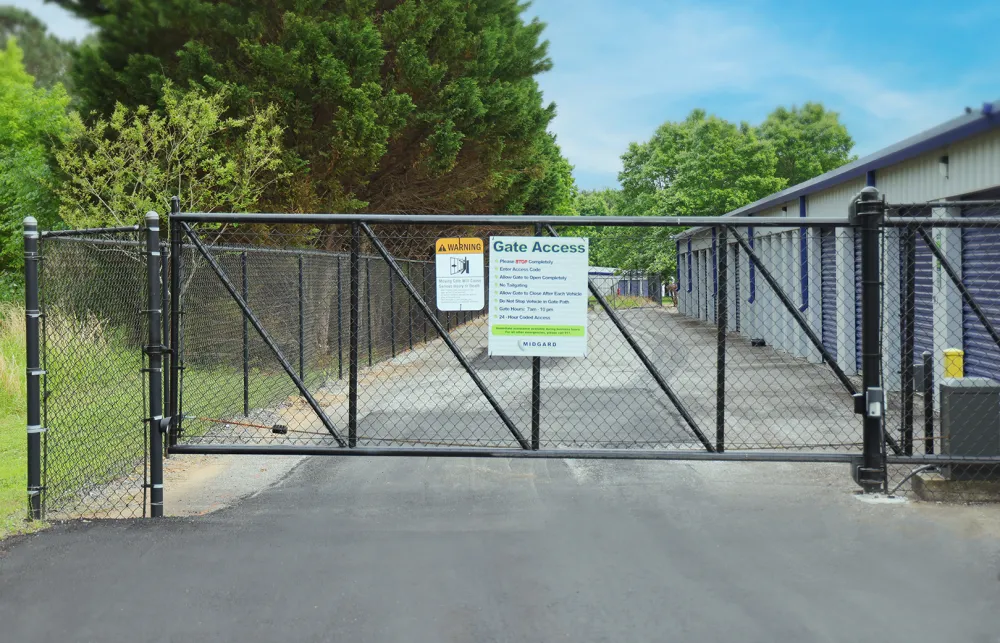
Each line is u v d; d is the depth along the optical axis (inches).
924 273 442.6
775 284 235.3
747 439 329.4
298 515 219.0
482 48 722.8
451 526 207.6
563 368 602.5
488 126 721.0
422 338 843.4
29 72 1323.8
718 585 168.1
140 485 257.8
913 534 199.8
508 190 884.0
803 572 175.2
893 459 233.9
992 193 371.6
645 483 251.3
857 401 235.6
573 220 225.5
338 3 646.5
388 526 208.2
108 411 309.9
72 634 147.0
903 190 453.1
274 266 502.6
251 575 173.9
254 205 586.9
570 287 229.6
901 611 155.5
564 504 227.8
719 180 1921.8
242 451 231.1
